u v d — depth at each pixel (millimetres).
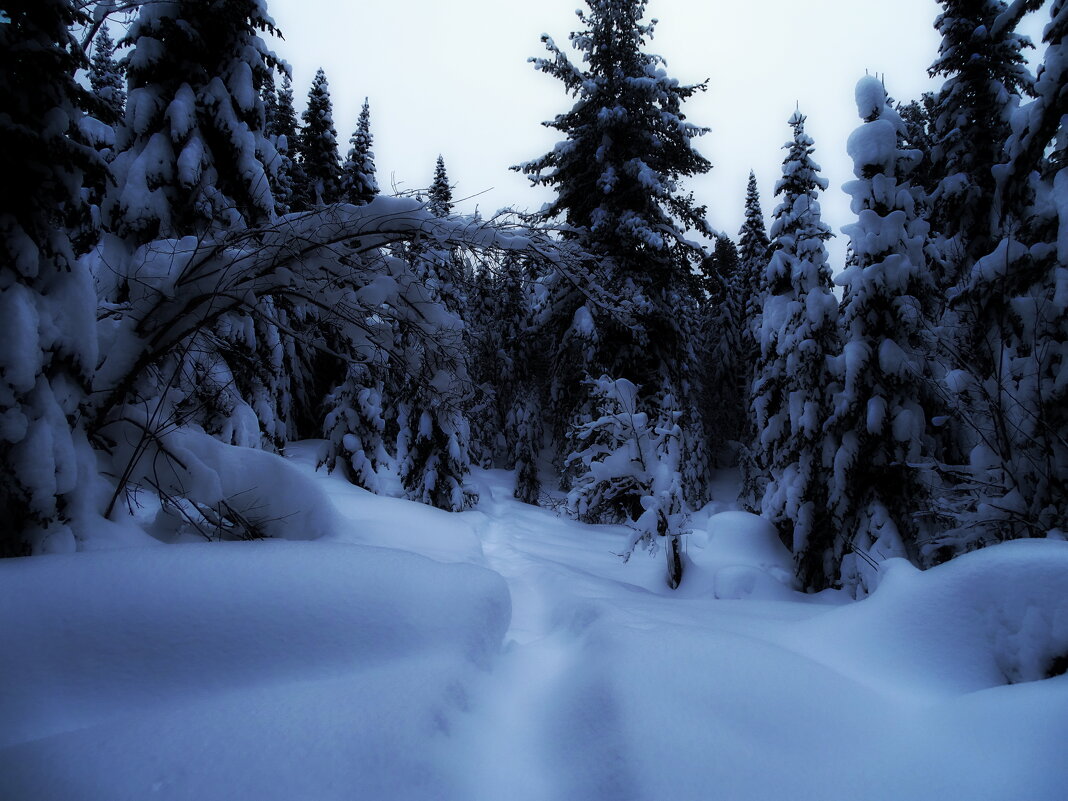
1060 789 1769
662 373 15867
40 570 2742
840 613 3635
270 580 2969
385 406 16625
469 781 2104
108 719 2199
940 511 7789
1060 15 7285
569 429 15438
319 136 20625
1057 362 6895
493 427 29484
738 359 30391
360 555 3455
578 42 15766
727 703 2488
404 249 5836
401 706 2395
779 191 13320
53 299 4266
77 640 2436
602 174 14648
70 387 4363
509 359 25359
